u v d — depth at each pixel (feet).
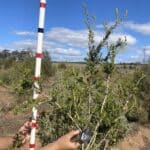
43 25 2.96
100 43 2.97
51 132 3.27
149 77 14.42
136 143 11.43
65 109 2.86
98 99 2.88
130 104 2.98
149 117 13.43
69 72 2.96
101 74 2.96
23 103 2.81
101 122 2.80
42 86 2.90
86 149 2.67
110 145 2.91
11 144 2.90
